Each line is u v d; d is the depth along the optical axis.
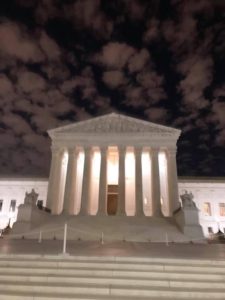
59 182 45.84
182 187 67.44
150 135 46.59
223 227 64.19
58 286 11.50
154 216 41.00
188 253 19.06
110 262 14.21
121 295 11.20
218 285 12.02
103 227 35.03
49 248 20.48
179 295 11.26
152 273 12.94
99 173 48.31
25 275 12.59
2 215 66.75
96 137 47.06
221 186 66.88
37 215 35.56
